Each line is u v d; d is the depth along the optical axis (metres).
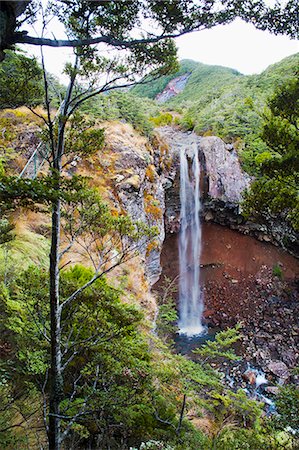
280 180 5.63
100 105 14.30
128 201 11.70
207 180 17.88
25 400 5.20
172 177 16.86
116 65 3.80
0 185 2.40
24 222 8.82
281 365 11.95
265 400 10.41
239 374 11.59
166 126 22.83
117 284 8.90
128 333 5.60
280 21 3.25
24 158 9.60
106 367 5.07
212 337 13.77
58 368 3.89
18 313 5.18
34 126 9.98
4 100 3.54
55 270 3.79
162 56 3.79
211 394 7.12
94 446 5.44
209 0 3.00
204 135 20.88
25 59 3.50
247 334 13.88
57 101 5.23
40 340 5.02
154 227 4.57
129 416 5.09
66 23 3.20
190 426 6.14
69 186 3.50
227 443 5.12
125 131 13.89
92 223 4.33
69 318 4.68
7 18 2.39
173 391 6.72
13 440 4.52
